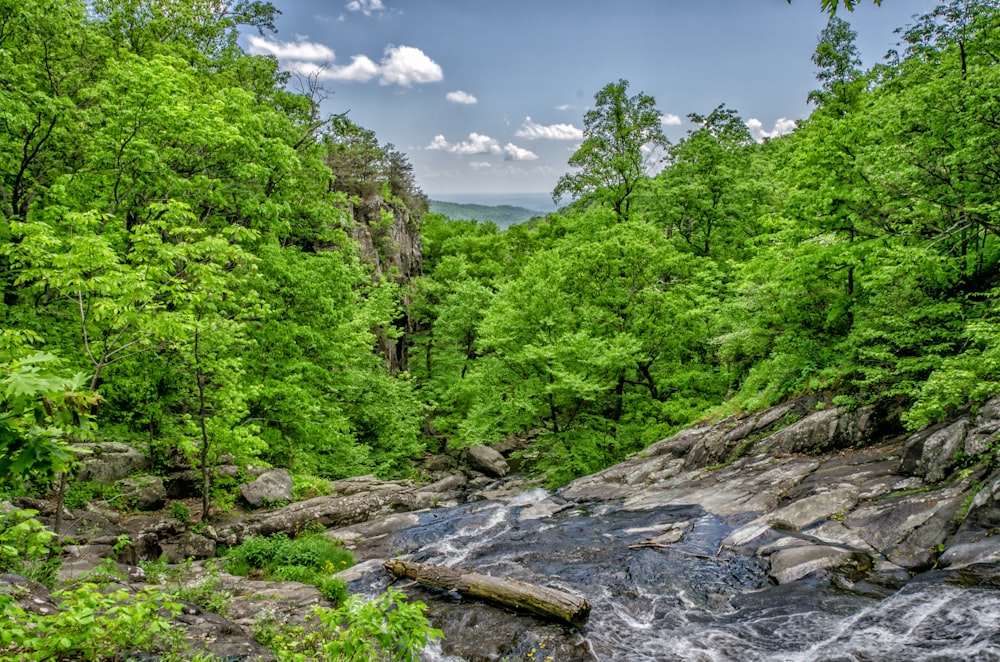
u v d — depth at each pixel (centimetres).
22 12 1341
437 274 5209
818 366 1883
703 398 2600
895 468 1342
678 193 3406
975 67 1427
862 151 1680
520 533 1555
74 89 1596
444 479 2903
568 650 859
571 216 4847
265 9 2570
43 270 897
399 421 2994
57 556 898
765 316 2036
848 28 2714
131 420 1576
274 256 1908
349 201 3641
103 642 584
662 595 1045
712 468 1850
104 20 1903
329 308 2016
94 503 1332
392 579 1212
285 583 1114
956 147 1424
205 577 1078
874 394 1617
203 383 1512
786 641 832
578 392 2231
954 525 1016
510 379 2583
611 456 2503
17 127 1333
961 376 1081
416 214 6219
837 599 924
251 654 710
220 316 1411
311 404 2041
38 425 353
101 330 1283
